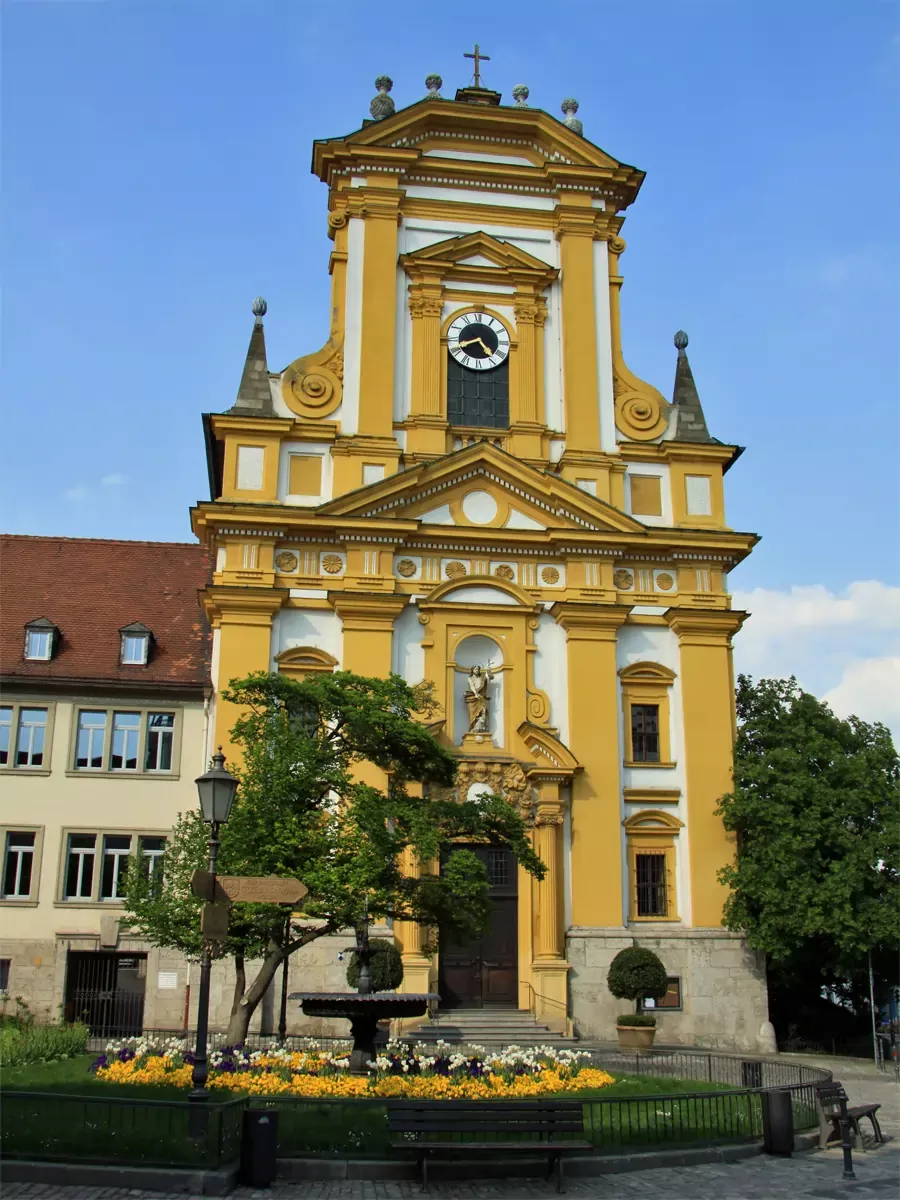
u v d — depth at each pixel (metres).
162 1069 20.56
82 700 35.72
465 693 34.84
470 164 39.16
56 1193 13.90
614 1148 16.92
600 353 38.31
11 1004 33.09
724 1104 19.47
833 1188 15.47
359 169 38.56
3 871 34.25
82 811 34.81
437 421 36.78
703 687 35.75
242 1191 14.52
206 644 37.88
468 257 38.62
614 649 35.47
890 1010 34.31
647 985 31.55
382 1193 14.76
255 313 37.28
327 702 24.11
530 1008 32.41
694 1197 14.84
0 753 35.16
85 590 39.44
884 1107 23.12
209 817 16.84
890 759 34.12
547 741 34.16
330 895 22.28
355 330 37.09
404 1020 31.09
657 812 34.78
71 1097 14.93
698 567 36.69
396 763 24.97
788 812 33.22
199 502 34.28
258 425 35.62
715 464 37.81
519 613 35.38
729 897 34.12
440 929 25.16
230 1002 31.91
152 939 26.48
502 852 33.91
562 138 39.69
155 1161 14.70
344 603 34.28
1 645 36.72
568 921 33.47
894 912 31.42
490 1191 15.05
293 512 34.56
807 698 35.81
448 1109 15.65
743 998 33.47
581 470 37.09
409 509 35.56
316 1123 16.83
